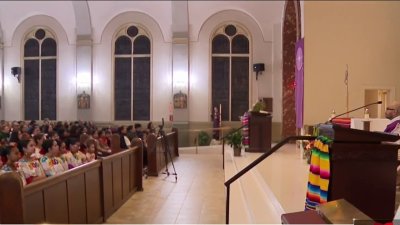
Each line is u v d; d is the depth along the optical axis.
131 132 10.89
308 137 3.34
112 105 15.43
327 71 6.49
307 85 7.36
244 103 15.39
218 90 15.45
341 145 2.59
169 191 7.30
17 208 3.27
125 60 15.57
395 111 2.78
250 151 9.10
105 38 15.41
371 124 3.88
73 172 4.43
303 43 7.74
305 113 7.41
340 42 5.71
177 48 15.05
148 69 15.53
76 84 14.82
